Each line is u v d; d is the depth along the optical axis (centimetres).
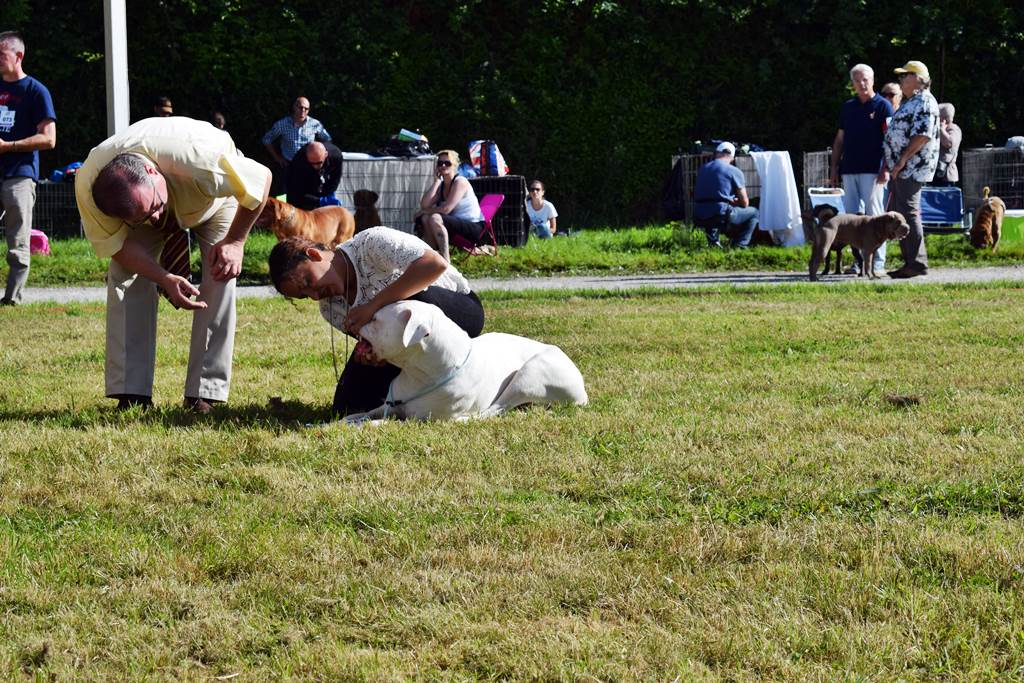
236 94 2338
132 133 514
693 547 342
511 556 337
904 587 308
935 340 795
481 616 295
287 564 330
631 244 1758
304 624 293
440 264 516
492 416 521
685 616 294
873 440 477
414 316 494
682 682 259
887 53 2539
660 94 2480
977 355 719
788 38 2512
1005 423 506
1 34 1034
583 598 307
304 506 388
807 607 299
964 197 2020
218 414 546
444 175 1502
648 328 882
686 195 1895
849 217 1359
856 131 1394
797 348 773
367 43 2353
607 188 2466
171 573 324
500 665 267
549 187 2462
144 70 2305
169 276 520
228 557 335
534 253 1614
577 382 555
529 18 2425
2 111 1048
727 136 2527
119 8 1323
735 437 486
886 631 282
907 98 1322
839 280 1355
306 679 263
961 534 352
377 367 544
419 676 263
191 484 418
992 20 2495
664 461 441
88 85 2294
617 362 715
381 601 305
